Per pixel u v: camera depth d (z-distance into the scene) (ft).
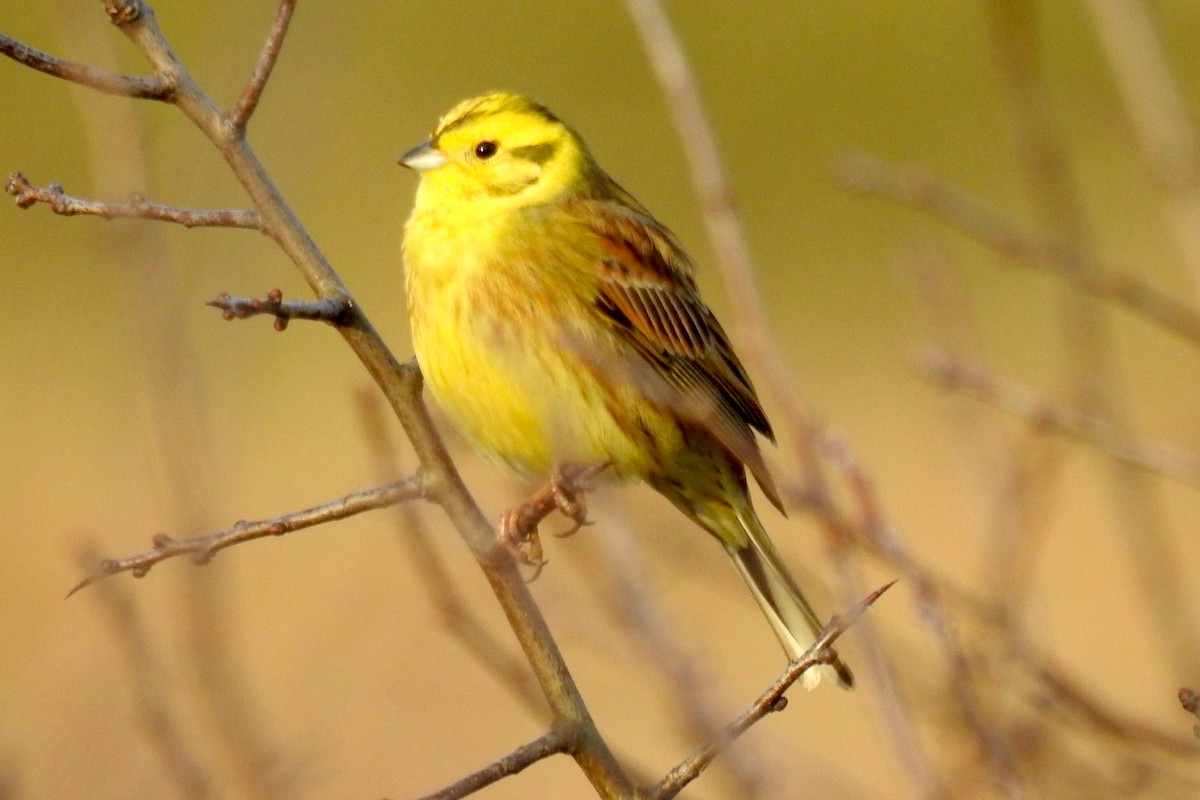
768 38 109.29
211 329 31.94
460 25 97.71
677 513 36.63
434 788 38.68
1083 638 53.42
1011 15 27.30
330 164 88.33
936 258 29.68
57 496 60.29
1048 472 26.32
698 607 35.94
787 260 97.30
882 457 70.59
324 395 72.64
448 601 23.58
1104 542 60.13
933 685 25.43
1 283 80.94
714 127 106.83
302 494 63.77
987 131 105.29
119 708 27.96
